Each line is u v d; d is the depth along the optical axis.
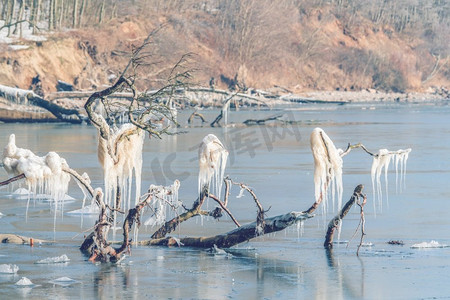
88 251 32.81
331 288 27.53
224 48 188.00
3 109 110.44
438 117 140.38
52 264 30.62
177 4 196.00
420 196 48.31
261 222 32.75
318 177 32.50
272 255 32.44
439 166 64.50
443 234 36.88
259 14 193.00
